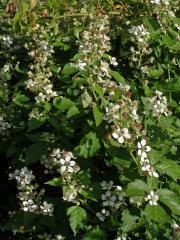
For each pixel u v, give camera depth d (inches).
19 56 38.8
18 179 29.1
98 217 27.3
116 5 39.4
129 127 26.8
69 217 28.2
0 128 34.1
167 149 27.0
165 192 26.0
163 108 27.7
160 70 33.5
